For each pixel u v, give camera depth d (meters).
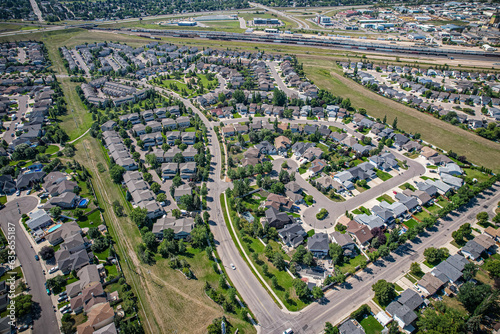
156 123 186.88
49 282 93.75
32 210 125.31
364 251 110.75
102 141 175.12
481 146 171.88
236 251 110.06
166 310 90.06
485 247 109.38
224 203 132.62
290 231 115.00
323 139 179.00
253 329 85.69
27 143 163.38
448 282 99.12
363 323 87.62
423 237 117.25
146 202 126.56
